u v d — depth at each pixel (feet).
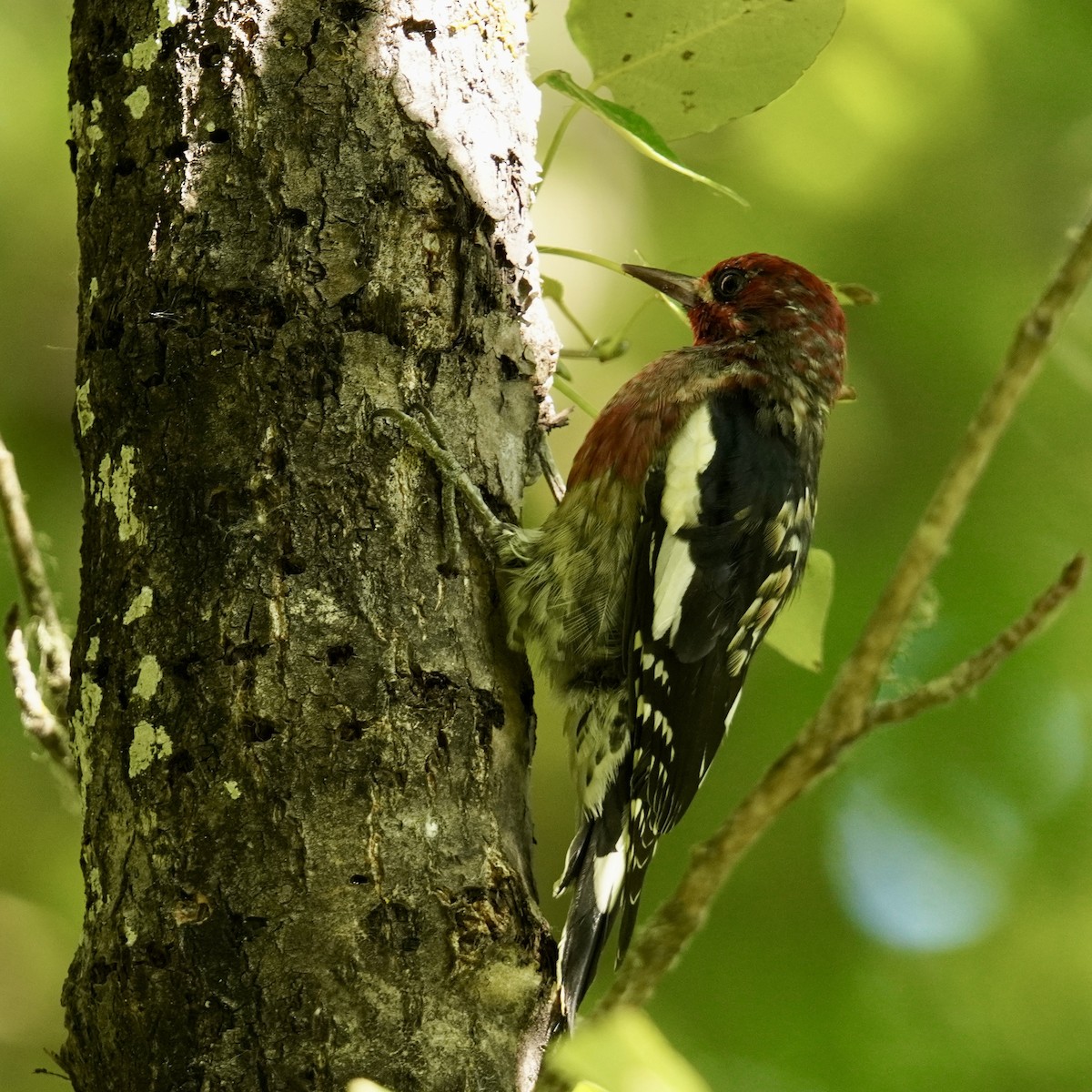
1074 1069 33.94
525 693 20.44
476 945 17.62
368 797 17.71
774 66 22.94
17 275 35.96
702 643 24.31
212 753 17.53
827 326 27.09
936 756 35.81
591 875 23.06
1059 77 38.24
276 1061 16.72
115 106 19.38
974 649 35.47
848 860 35.58
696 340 27.89
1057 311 15.80
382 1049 16.96
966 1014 34.47
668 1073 12.46
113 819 17.84
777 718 35.45
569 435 38.58
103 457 18.92
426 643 18.69
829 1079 33.71
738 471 24.82
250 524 18.17
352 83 19.38
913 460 37.35
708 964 34.91
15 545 22.44
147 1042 16.98
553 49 41.22
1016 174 38.58
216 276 18.74
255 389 18.58
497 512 20.40
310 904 17.17
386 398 19.17
